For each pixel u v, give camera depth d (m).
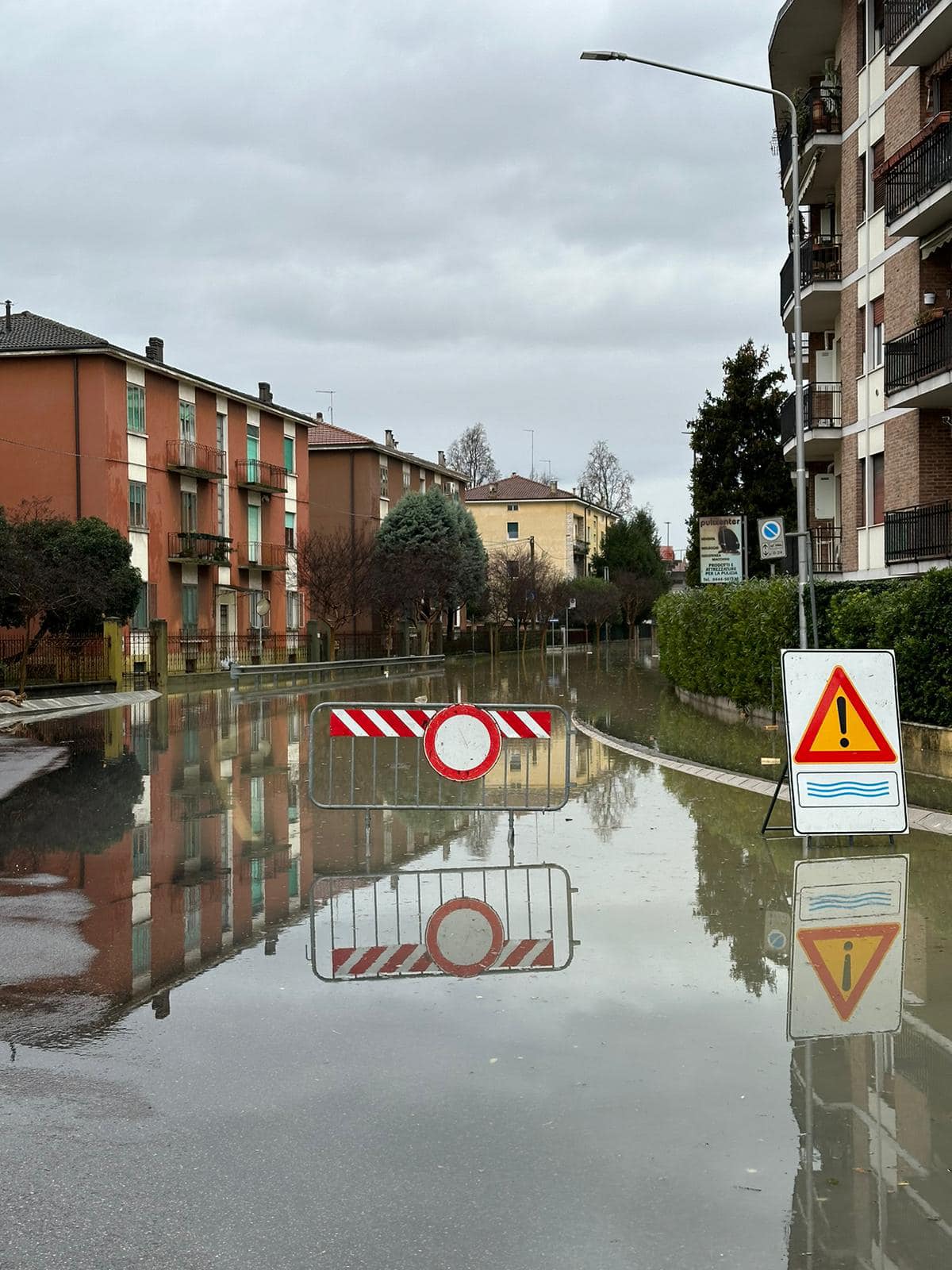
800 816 10.06
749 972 6.43
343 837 10.96
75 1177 4.06
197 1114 4.59
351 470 66.75
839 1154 4.19
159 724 25.23
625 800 13.17
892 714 10.25
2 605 34.09
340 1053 5.23
